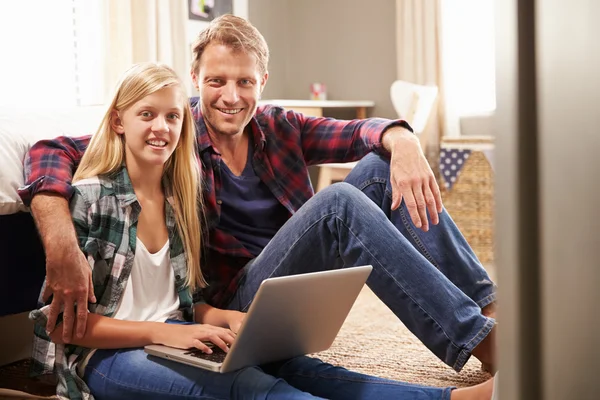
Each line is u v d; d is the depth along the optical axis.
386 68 4.79
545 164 0.31
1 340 1.86
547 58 0.31
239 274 1.63
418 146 1.63
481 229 3.76
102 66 3.44
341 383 1.36
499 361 0.34
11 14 3.22
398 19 4.60
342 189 1.49
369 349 1.99
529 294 0.32
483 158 3.73
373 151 1.72
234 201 1.71
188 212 1.55
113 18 3.44
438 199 1.58
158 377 1.34
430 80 4.49
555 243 0.32
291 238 1.52
